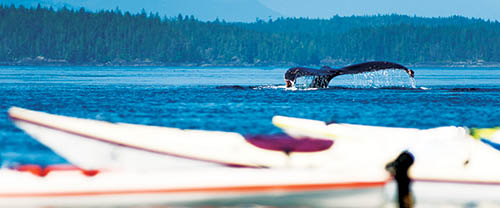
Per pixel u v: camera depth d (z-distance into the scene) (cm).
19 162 5416
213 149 4403
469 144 4356
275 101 12162
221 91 15412
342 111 10388
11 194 3716
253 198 3900
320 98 12925
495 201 4256
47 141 5075
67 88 17638
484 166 4247
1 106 10894
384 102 12081
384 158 4247
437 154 4238
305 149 4272
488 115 9994
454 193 4197
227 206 3925
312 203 3950
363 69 14125
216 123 8650
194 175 3903
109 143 4672
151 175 3888
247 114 9762
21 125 5247
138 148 4566
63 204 3784
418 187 4147
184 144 4497
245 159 4278
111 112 10031
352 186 3928
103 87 18400
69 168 3969
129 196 3831
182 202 3888
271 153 4284
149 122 8738
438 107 11162
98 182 3816
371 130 5397
